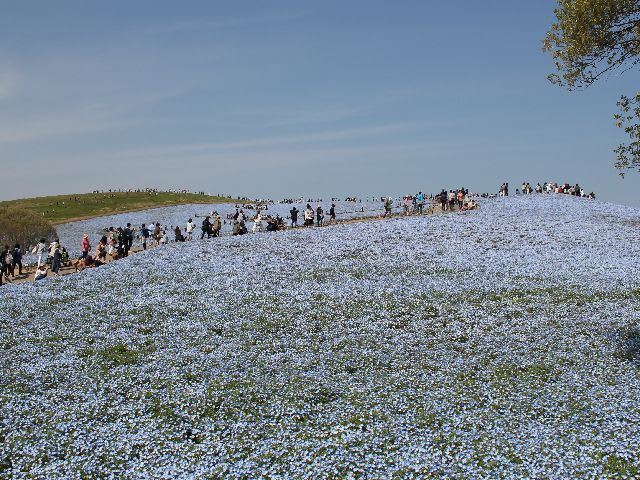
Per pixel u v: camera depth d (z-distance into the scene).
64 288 32.25
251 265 37.38
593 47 19.28
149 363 20.08
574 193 79.75
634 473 11.66
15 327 24.86
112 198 105.25
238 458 13.28
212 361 20.14
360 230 49.97
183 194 117.00
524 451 12.71
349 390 17.33
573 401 15.80
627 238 45.19
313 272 34.88
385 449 13.28
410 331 23.41
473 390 17.02
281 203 94.69
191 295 29.72
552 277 31.73
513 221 53.22
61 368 19.72
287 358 20.47
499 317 24.83
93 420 15.51
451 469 12.06
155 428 14.88
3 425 15.12
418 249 41.88
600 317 24.19
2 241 58.62
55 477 12.40
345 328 23.91
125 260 40.47
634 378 17.58
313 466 12.45
